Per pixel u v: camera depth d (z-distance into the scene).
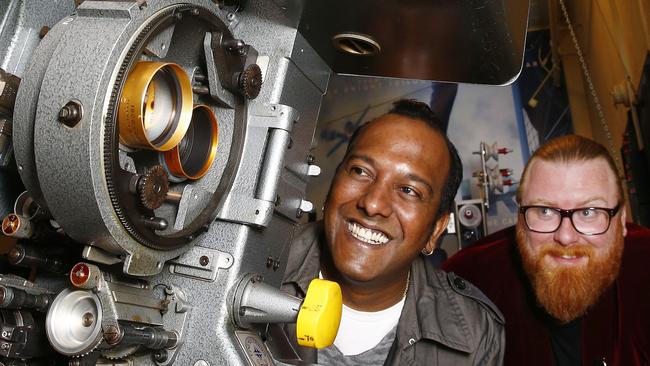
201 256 1.01
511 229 2.52
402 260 1.47
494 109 5.61
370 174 1.48
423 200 1.48
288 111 1.07
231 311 0.99
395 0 1.06
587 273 2.03
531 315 2.19
